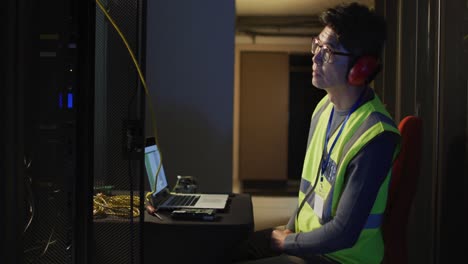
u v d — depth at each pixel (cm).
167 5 333
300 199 148
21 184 82
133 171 133
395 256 130
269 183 820
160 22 333
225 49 334
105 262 132
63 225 100
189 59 335
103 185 150
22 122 82
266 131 816
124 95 131
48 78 98
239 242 149
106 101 133
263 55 807
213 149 337
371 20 122
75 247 96
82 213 96
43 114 99
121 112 132
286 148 816
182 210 161
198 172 338
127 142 122
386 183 120
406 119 134
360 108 127
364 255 125
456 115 175
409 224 220
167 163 337
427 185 211
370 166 115
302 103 876
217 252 149
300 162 880
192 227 149
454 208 175
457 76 174
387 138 117
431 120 210
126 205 158
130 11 124
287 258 129
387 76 290
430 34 208
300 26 750
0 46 78
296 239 126
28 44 86
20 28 80
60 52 97
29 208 100
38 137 100
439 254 177
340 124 132
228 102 336
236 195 212
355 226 115
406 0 255
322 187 132
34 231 100
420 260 213
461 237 175
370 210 116
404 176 130
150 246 150
